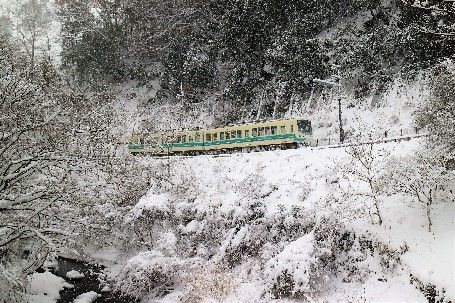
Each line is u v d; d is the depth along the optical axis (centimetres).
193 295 1520
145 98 4712
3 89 1258
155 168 2467
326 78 3541
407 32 2961
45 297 1633
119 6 4938
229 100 4041
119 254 2119
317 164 2178
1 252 1384
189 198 2172
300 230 1684
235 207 1881
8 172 1292
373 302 1297
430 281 1200
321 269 1507
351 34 3612
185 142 3419
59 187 1409
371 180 1622
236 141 3130
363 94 3259
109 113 2802
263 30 3878
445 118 1465
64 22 5297
